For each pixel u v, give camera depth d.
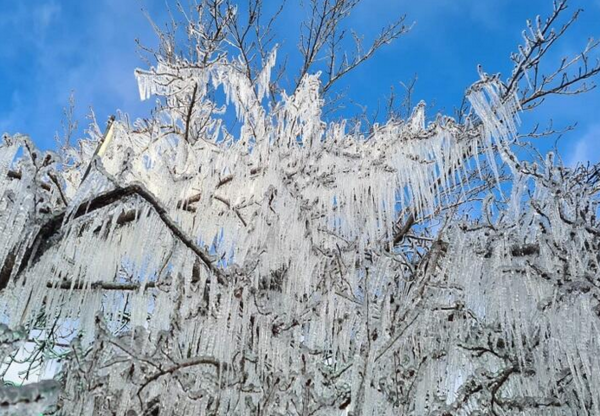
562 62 6.09
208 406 3.24
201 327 3.55
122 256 3.87
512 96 4.89
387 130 5.24
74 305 3.88
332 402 3.18
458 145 4.94
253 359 3.38
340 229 4.88
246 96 5.16
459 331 3.86
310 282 4.44
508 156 4.50
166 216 3.34
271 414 3.10
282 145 4.96
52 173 3.47
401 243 5.91
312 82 5.27
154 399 3.12
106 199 3.06
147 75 4.85
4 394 1.52
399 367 3.62
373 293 3.59
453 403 3.43
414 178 4.95
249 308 3.47
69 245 3.32
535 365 3.68
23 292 2.97
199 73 4.78
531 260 3.95
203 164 4.76
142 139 4.92
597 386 3.36
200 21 6.02
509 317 3.70
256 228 4.20
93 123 5.12
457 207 5.62
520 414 3.60
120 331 4.65
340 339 3.93
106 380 2.88
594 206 4.68
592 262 3.94
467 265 3.93
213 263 3.46
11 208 2.67
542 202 4.06
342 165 4.96
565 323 3.42
